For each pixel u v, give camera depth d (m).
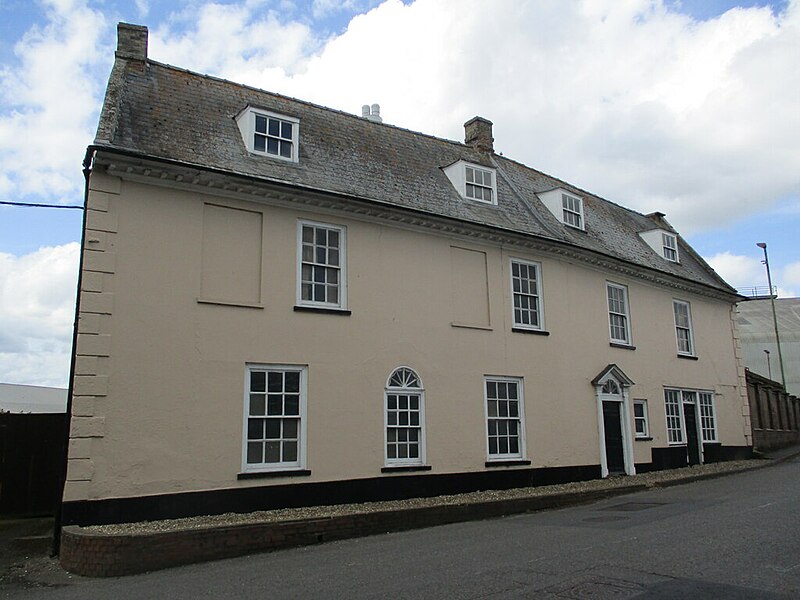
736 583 6.85
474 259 16.42
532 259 17.64
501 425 16.20
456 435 15.10
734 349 25.23
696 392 22.66
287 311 13.04
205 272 12.31
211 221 12.58
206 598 7.44
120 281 11.35
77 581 8.70
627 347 19.95
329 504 12.88
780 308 50.91
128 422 11.04
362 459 13.49
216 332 12.16
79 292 11.09
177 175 12.04
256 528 10.02
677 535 9.53
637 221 25.81
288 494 12.44
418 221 15.15
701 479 18.16
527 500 13.45
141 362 11.31
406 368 14.53
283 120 14.31
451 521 12.25
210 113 14.26
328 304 13.73
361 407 13.66
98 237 11.26
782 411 29.56
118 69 13.81
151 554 9.11
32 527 12.18
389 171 16.33
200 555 9.47
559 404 17.45
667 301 22.27
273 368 12.75
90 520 10.48
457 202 16.86
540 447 16.73
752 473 19.36
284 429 12.77
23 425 13.39
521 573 7.71
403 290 14.83
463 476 15.05
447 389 15.15
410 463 14.26
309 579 8.05
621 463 18.97
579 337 18.41
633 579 7.17
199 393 11.80
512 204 18.62
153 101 13.55
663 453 20.48
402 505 12.82
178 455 11.42
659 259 23.25
